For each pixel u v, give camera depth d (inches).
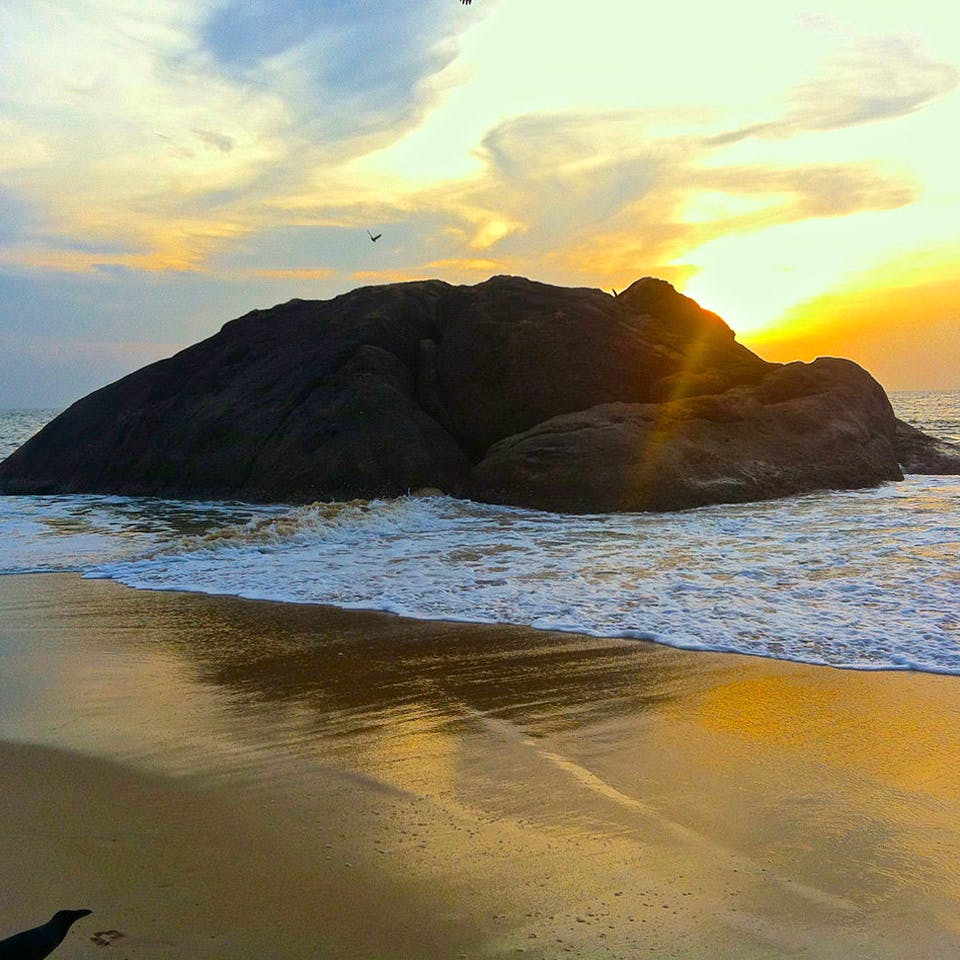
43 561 456.8
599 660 272.1
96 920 131.3
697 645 283.7
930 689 240.5
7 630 320.5
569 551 452.1
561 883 142.6
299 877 144.6
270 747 205.3
